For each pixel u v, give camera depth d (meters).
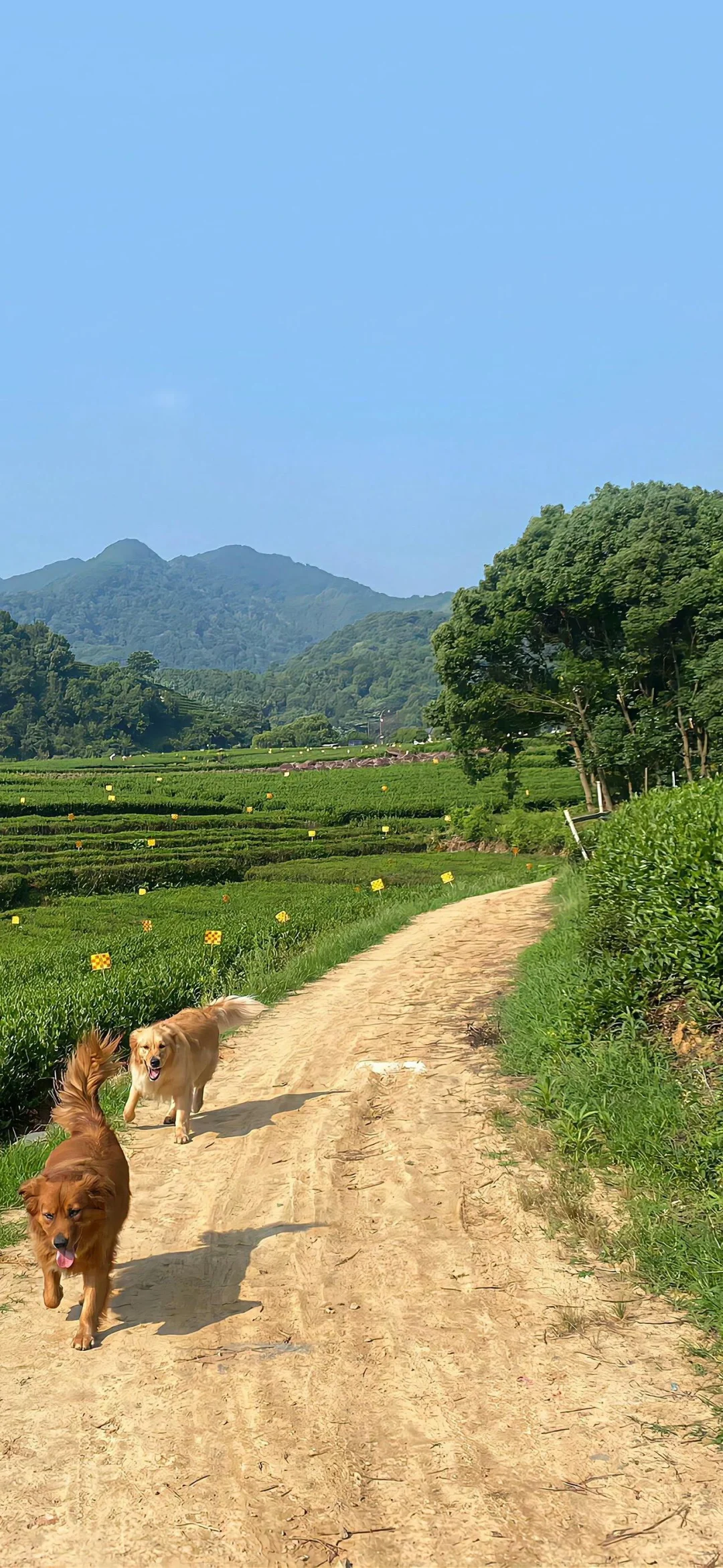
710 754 34.03
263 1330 4.96
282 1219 6.41
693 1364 4.39
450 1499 3.60
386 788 67.69
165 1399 4.36
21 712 190.75
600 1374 4.35
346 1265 5.66
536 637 39.44
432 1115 8.30
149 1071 8.09
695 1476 3.63
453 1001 12.83
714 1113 6.43
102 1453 3.98
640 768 36.00
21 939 25.28
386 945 19.12
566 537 36.84
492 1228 6.01
